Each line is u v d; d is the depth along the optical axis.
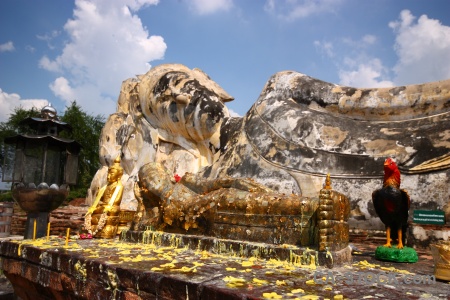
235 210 4.59
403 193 4.39
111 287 3.58
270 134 7.99
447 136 6.50
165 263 3.74
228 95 11.12
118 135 12.22
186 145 10.99
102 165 12.61
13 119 30.17
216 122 10.10
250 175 7.82
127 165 11.74
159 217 5.52
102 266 3.71
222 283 2.92
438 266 3.32
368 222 6.49
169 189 5.56
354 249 5.24
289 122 7.84
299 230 4.05
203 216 4.90
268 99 8.75
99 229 6.11
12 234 10.77
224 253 4.33
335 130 7.50
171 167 10.89
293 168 7.32
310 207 4.04
